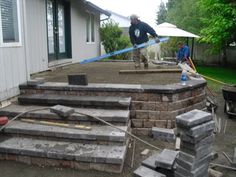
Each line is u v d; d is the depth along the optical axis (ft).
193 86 17.54
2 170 12.36
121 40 50.55
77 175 11.97
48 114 14.96
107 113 15.03
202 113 11.00
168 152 12.23
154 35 25.36
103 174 12.08
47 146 13.24
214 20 43.34
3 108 16.06
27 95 17.43
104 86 17.06
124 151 12.77
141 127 16.85
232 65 59.57
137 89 16.43
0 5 15.69
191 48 62.75
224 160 13.66
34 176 11.85
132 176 11.88
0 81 15.90
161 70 24.44
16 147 13.10
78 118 14.64
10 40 16.89
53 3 29.63
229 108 20.81
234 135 17.38
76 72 25.57
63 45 33.40
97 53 49.01
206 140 10.73
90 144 13.47
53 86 17.44
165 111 16.46
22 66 18.11
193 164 10.26
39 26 25.36
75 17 35.83
